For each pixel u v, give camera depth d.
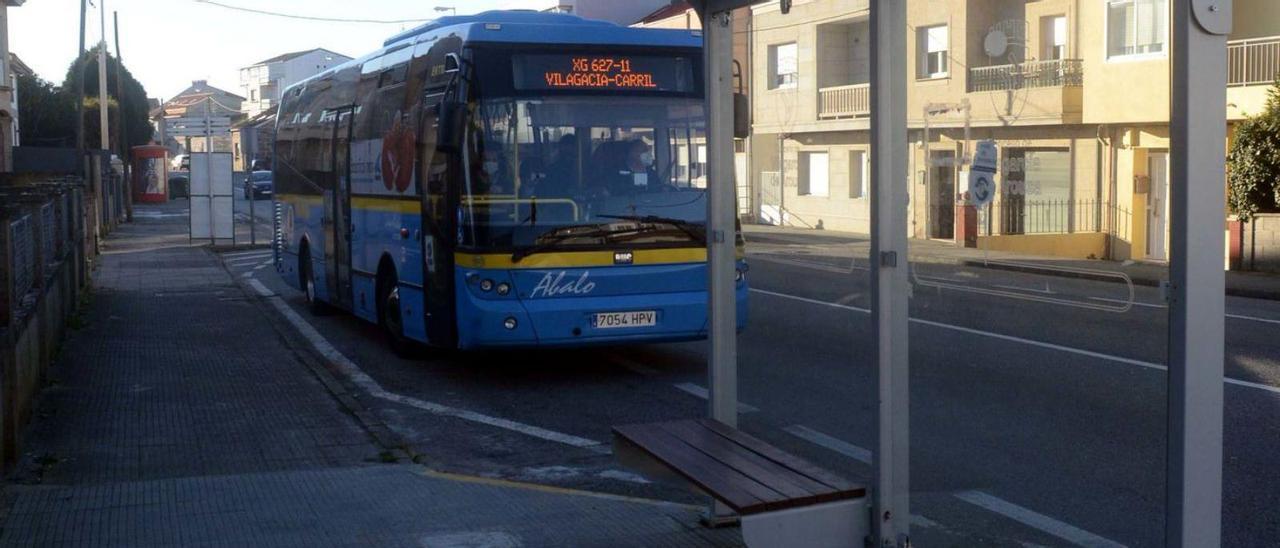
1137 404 8.70
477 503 6.84
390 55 12.84
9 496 7.00
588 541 6.10
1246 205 20.31
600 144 10.62
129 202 46.41
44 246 11.60
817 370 11.21
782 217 9.21
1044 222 6.50
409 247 11.79
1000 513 6.49
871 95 5.01
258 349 13.24
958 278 6.66
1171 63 3.93
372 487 7.24
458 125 10.23
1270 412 8.80
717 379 6.48
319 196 15.88
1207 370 3.96
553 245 10.42
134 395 10.45
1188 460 3.97
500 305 10.31
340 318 16.39
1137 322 10.85
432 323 11.08
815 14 8.02
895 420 5.13
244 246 31.38
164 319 15.97
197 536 6.22
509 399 10.59
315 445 8.58
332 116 15.23
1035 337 10.17
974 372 9.42
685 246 10.77
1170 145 3.95
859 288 15.22
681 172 10.84
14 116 45.91
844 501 5.09
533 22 10.89
